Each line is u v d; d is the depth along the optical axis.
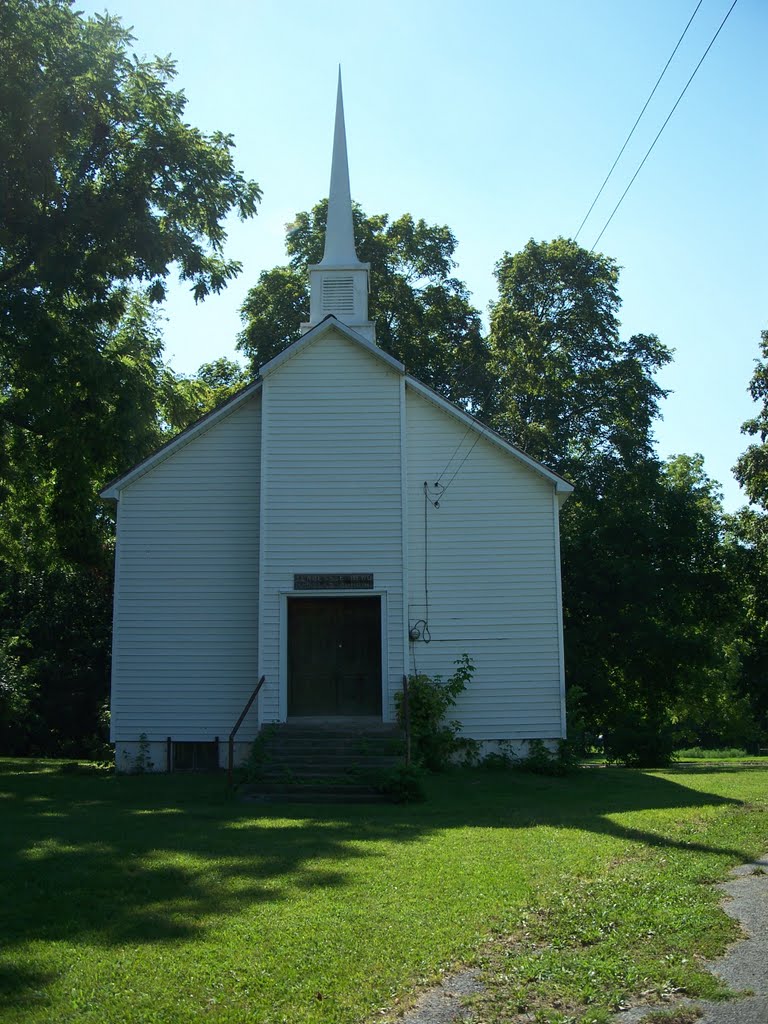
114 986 7.05
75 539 28.08
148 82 23.47
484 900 9.30
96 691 45.62
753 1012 6.48
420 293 42.81
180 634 23.02
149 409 26.56
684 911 8.71
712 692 55.66
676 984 6.98
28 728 42.72
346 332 22.69
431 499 23.56
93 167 23.44
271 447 22.52
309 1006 6.66
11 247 22.75
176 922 8.69
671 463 48.59
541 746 22.62
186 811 16.17
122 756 22.67
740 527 41.97
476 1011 6.59
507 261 42.56
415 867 10.94
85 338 24.30
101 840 12.87
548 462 39.41
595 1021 6.35
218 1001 6.75
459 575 23.27
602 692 35.69
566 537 37.47
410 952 7.73
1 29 20.78
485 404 41.97
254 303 41.22
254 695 19.84
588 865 10.83
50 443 25.55
